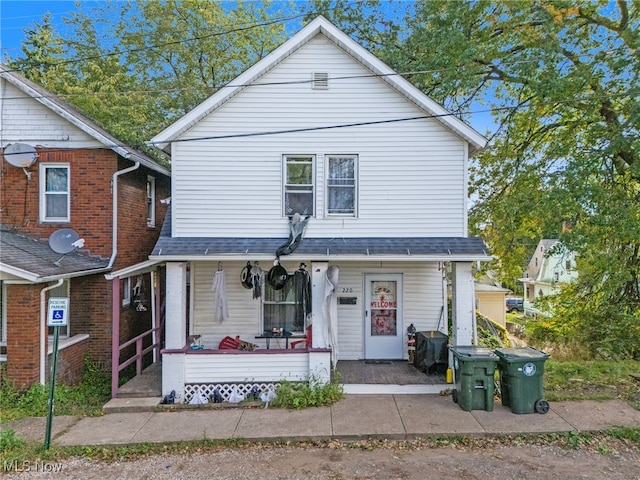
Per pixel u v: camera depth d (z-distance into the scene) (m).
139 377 10.42
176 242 9.72
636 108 11.15
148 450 6.86
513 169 16.00
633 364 11.78
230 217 10.12
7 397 8.95
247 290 11.23
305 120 10.20
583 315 16.16
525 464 6.29
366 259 9.26
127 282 12.64
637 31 11.61
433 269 11.56
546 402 8.02
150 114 21.20
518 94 15.77
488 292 29.95
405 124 10.16
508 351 8.52
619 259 14.06
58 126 11.58
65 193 11.68
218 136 10.09
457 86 14.46
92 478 6.04
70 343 10.46
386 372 10.26
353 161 10.29
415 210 10.17
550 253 14.12
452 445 6.96
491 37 14.76
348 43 9.92
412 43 16.61
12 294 9.23
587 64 12.33
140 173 13.40
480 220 16.59
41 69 21.45
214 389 9.19
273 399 8.77
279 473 6.09
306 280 10.91
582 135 14.38
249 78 9.99
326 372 9.16
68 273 9.71
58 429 7.62
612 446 6.85
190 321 11.13
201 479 5.96
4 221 11.49
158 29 21.77
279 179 10.16
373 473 6.04
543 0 12.78
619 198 12.85
